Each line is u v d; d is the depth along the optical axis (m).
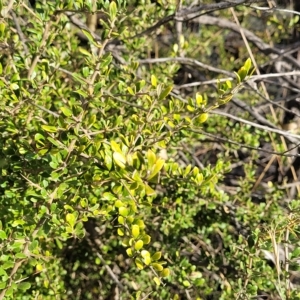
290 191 3.11
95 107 1.51
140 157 1.12
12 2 1.58
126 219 1.26
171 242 2.16
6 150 1.48
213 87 2.81
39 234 1.37
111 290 2.54
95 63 1.37
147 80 2.08
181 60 2.27
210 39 3.72
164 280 2.05
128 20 2.40
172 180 1.73
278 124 2.83
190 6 2.23
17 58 1.64
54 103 1.83
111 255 2.42
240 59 3.89
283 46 3.47
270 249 1.61
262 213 2.25
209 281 2.29
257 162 3.22
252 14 3.39
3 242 1.37
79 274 2.57
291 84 3.07
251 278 1.74
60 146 1.33
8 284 1.40
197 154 3.25
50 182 1.49
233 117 1.81
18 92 1.47
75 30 2.70
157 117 1.51
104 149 1.33
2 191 1.65
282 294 1.48
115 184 1.29
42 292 1.99
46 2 1.71
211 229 2.26
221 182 3.01
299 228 1.68
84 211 1.37
